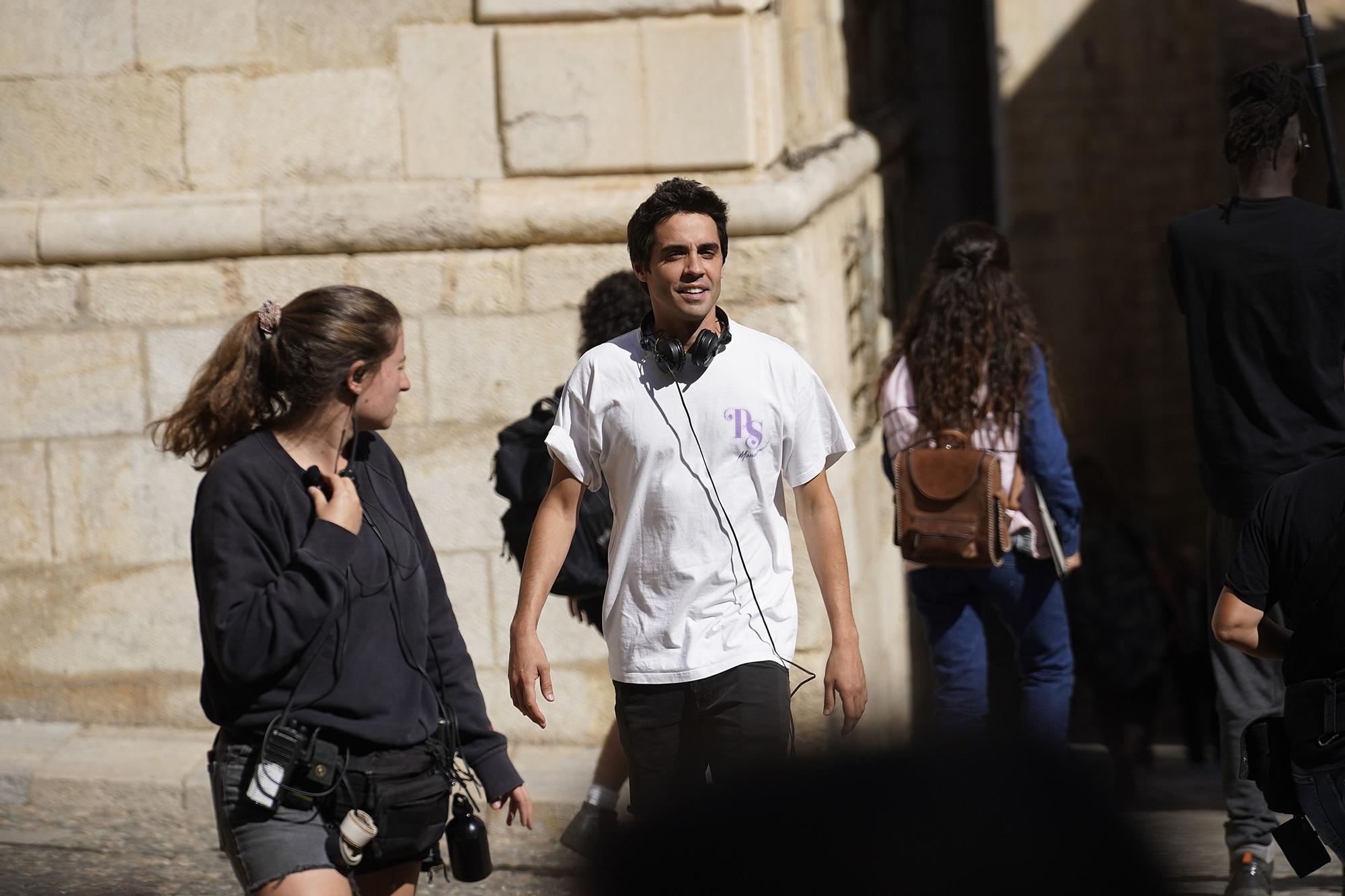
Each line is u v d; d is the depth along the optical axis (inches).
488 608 448.5
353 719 218.7
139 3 439.5
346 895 214.8
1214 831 383.6
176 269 444.5
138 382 448.8
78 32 442.3
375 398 228.4
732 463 265.3
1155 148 807.1
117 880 375.6
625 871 64.1
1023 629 398.9
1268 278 314.7
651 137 430.3
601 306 363.9
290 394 221.9
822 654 440.1
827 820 61.1
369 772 219.6
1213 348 324.8
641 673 269.0
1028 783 61.6
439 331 439.5
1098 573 589.0
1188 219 329.4
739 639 266.5
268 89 438.6
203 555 215.3
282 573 214.4
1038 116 812.0
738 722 261.6
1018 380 387.5
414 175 438.0
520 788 247.0
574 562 331.9
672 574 266.2
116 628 458.3
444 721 237.9
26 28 442.9
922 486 385.4
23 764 426.9
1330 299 312.5
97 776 418.0
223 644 210.4
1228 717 331.3
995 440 392.2
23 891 367.9
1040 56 808.9
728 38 424.2
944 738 64.8
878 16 762.2
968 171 856.3
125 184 446.9
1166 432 829.2
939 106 854.5
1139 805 62.1
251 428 224.5
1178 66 800.9
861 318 602.2
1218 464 325.1
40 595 458.6
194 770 423.5
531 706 270.8
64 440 452.1
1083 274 820.6
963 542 379.2
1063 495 389.1
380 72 435.2
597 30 428.1
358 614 219.9
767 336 275.9
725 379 265.3
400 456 445.4
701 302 263.4
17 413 452.8
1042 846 59.7
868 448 603.8
